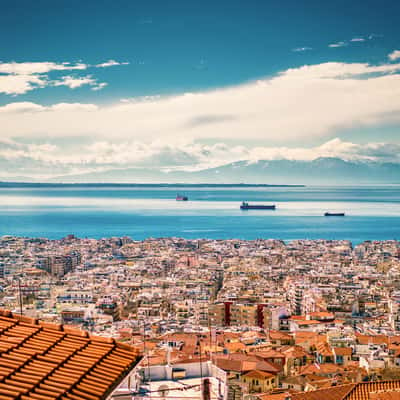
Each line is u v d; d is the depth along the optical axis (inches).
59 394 869.2
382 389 2222.0
